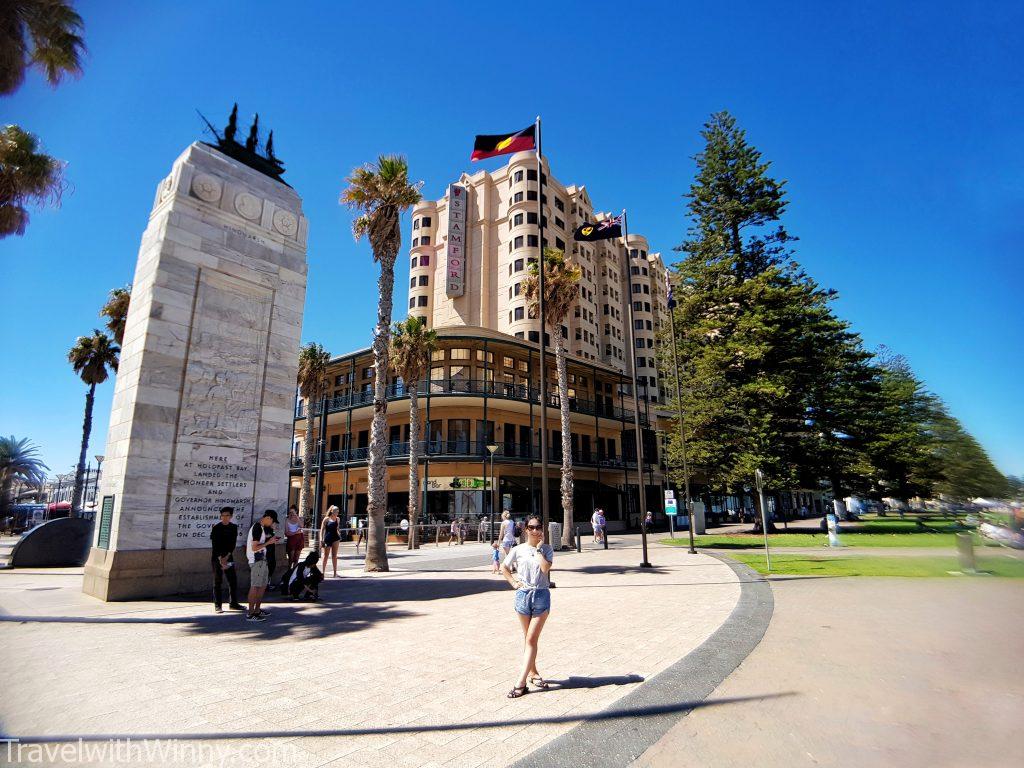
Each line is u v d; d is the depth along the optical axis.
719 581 11.58
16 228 14.16
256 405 12.22
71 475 71.38
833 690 4.49
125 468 10.09
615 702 4.39
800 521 45.88
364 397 37.19
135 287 11.81
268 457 12.25
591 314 58.84
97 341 32.47
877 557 14.91
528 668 4.66
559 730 3.88
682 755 3.42
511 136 16.47
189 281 11.47
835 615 7.50
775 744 3.54
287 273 13.31
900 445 24.78
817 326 28.05
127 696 4.66
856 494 30.22
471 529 31.00
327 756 3.50
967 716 3.83
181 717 4.19
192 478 10.93
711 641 6.30
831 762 3.27
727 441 27.59
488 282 57.41
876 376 33.72
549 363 39.94
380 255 17.48
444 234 62.59
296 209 13.88
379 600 9.85
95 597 9.91
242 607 9.02
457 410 34.31
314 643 6.54
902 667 4.98
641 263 66.12
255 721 4.11
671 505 30.23
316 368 31.53
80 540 17.17
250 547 8.27
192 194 11.82
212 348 11.65
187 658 5.87
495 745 3.64
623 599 9.57
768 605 8.51
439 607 9.07
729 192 32.97
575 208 60.16
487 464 33.66
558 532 21.36
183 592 10.41
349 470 37.06
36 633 7.12
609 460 43.06
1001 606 6.70
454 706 4.39
